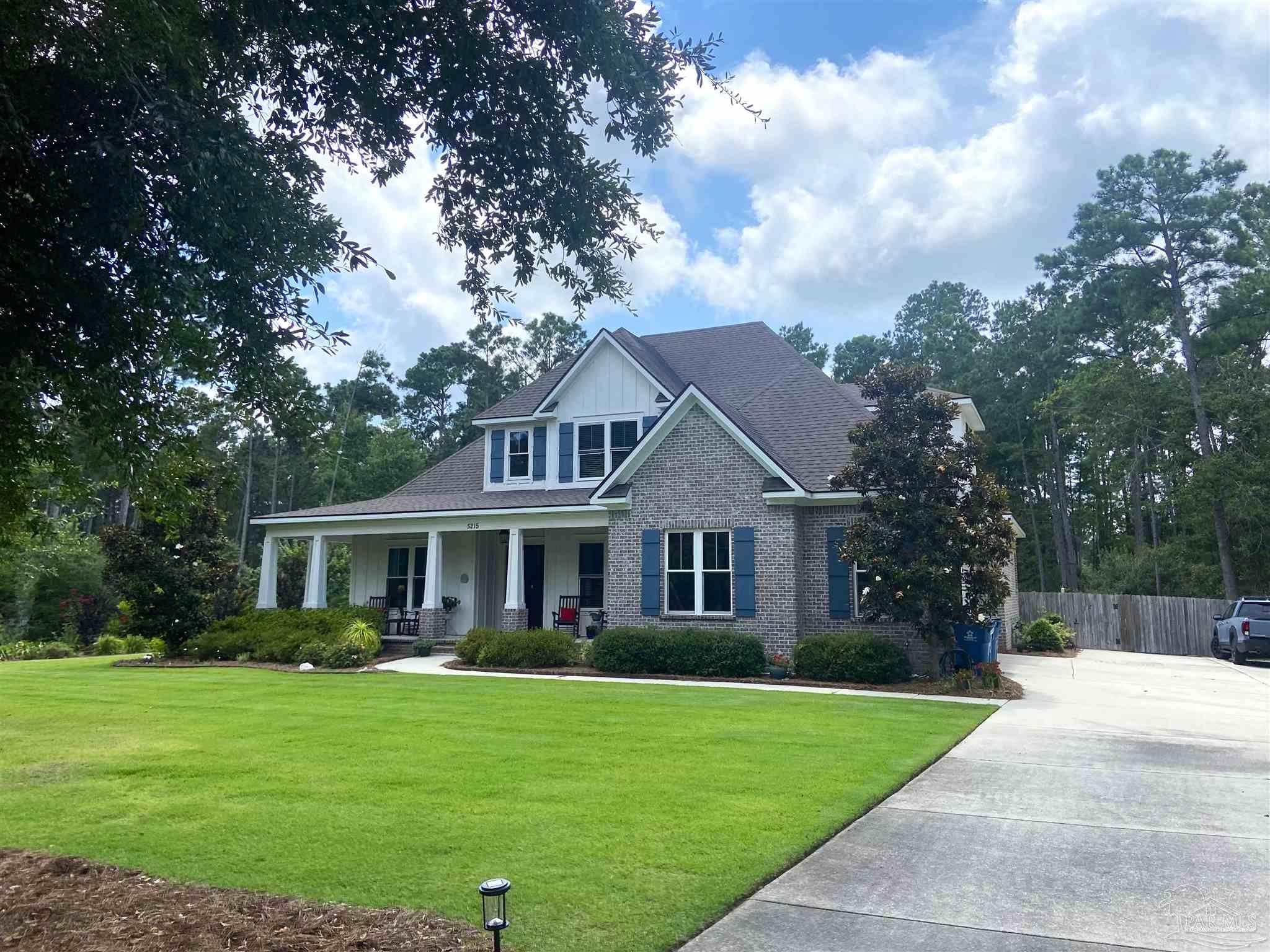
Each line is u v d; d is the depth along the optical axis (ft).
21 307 14.17
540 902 14.79
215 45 16.85
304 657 62.03
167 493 17.98
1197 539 129.29
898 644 54.34
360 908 14.55
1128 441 131.54
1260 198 125.18
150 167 14.23
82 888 15.72
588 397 74.95
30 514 17.92
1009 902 15.30
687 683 50.55
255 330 16.61
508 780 23.98
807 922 14.34
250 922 14.01
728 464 58.90
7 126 12.48
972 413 75.82
